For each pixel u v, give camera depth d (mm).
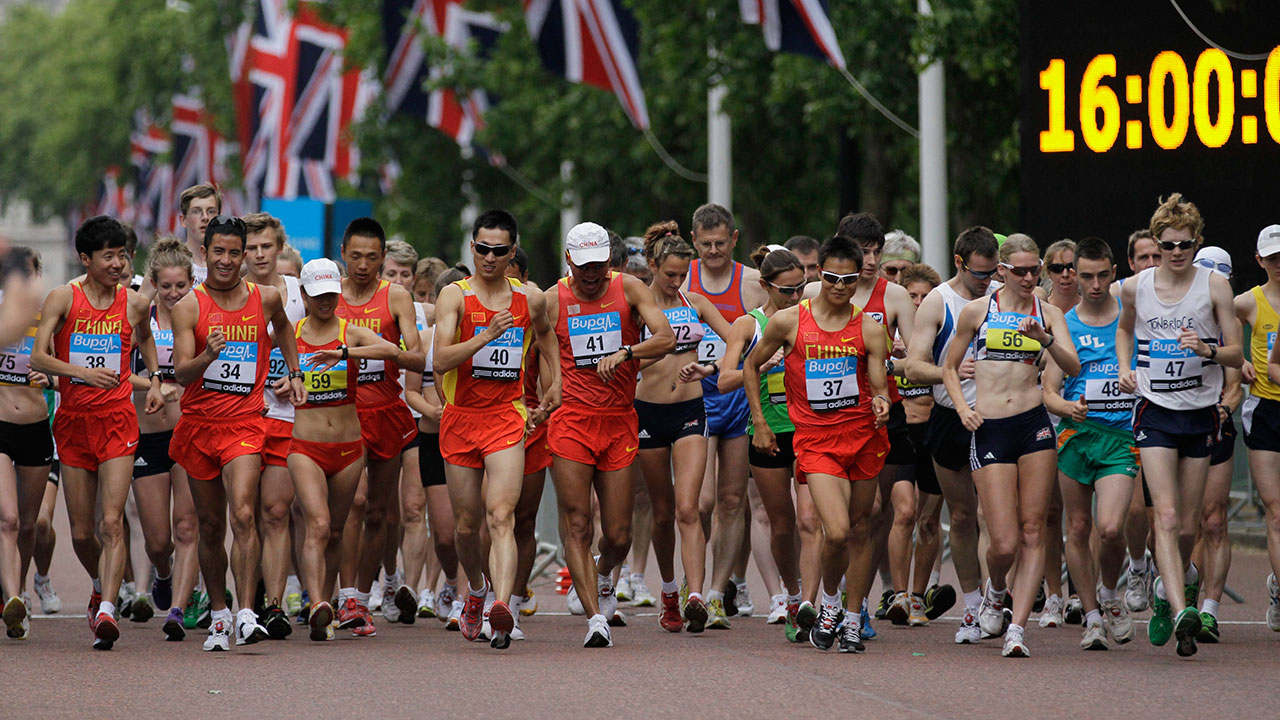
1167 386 30719
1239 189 49469
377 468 35094
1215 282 30828
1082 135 50844
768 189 91812
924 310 32281
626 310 31625
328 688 26469
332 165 122750
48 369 31359
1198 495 31156
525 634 34844
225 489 31875
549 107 99875
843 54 71438
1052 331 30484
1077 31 50844
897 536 35344
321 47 121688
